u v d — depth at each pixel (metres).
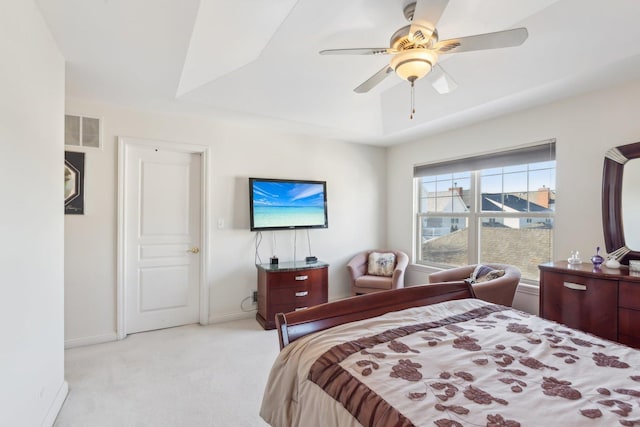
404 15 1.92
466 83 2.95
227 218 3.68
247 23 2.13
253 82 2.92
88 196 2.97
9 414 1.37
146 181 3.32
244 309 3.78
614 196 2.60
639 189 2.49
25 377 1.54
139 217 3.29
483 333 1.60
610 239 2.62
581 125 2.82
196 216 3.59
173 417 1.94
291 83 3.03
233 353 2.83
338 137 4.36
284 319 1.58
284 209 3.97
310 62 2.71
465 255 3.94
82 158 2.95
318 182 4.23
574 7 1.96
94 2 1.59
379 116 3.95
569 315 2.45
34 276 1.65
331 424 1.13
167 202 3.43
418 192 4.59
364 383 1.14
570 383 1.15
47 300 1.84
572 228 2.90
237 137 3.74
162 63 2.23
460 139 3.87
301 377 1.34
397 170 4.79
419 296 2.11
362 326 1.67
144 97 2.88
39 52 1.71
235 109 3.22
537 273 3.23
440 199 4.27
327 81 3.06
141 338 3.15
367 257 4.61
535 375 1.21
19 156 1.48
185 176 3.53
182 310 3.52
